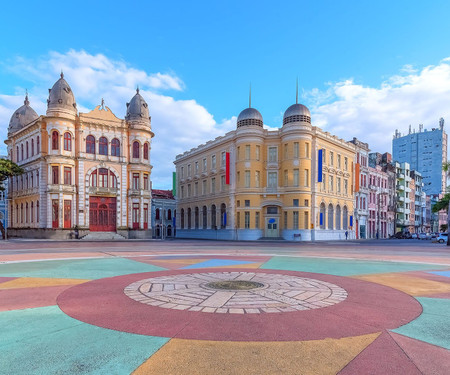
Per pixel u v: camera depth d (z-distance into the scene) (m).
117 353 4.48
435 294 8.20
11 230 48.69
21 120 51.44
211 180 51.78
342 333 5.27
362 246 31.03
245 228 44.22
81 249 23.03
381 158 74.31
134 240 40.94
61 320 5.89
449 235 35.03
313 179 43.88
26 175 45.53
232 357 4.37
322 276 10.78
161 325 5.59
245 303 6.99
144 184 46.19
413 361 4.29
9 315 6.20
